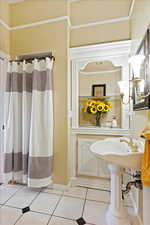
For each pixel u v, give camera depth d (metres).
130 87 1.77
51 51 2.00
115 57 2.00
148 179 0.88
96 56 2.06
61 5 1.96
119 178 1.37
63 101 1.94
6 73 2.07
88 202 1.69
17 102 2.01
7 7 2.14
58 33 1.97
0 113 2.14
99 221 1.40
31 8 2.10
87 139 2.13
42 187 2.02
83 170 2.14
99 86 2.30
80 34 2.12
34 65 1.88
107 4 2.00
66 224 1.36
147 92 1.15
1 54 2.01
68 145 1.98
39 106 1.91
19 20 2.15
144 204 0.97
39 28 2.05
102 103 2.27
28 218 1.43
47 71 1.88
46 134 1.88
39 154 1.87
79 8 2.07
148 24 1.17
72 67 2.16
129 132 1.93
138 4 1.49
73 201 1.71
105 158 1.12
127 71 1.94
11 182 2.13
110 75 2.23
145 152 0.94
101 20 2.04
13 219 1.41
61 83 1.95
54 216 1.46
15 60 2.05
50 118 1.88
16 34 2.16
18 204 1.65
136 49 1.58
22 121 1.96
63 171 1.94
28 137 1.98
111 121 2.21
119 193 1.37
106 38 2.03
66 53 1.94
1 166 2.15
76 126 2.17
